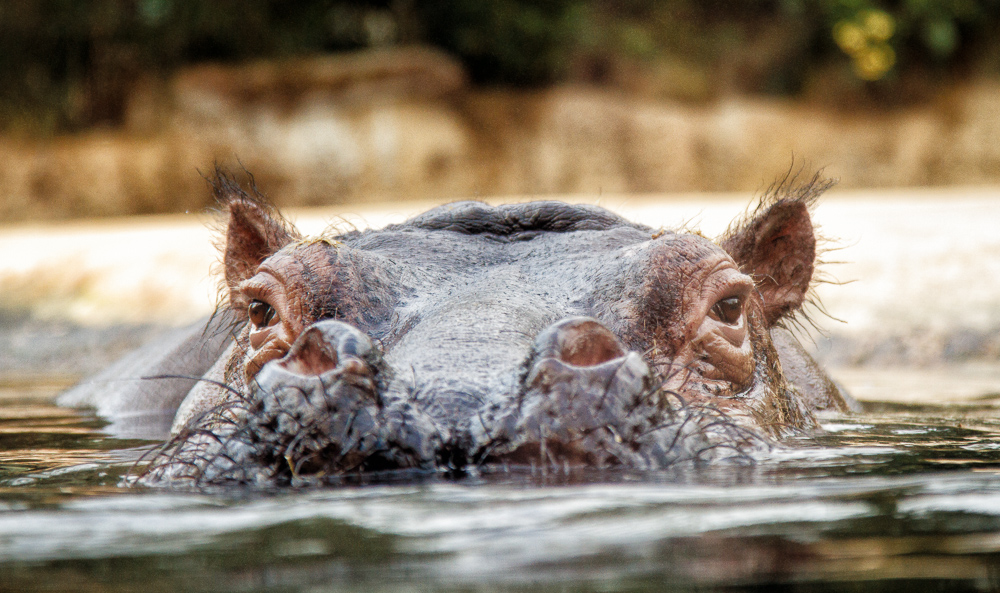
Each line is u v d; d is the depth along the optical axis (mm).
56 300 36594
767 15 95312
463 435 8570
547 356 8836
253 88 81375
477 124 85938
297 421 8570
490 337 9812
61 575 6016
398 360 9430
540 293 11859
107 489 9305
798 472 9234
